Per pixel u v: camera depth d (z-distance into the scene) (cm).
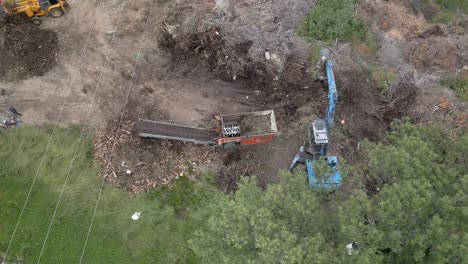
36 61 2797
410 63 3077
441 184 1753
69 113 2664
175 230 2394
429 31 3247
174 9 3038
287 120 2747
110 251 2314
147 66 2852
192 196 2498
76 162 2502
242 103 2791
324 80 2853
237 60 2842
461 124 2644
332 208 1877
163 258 2317
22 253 2262
